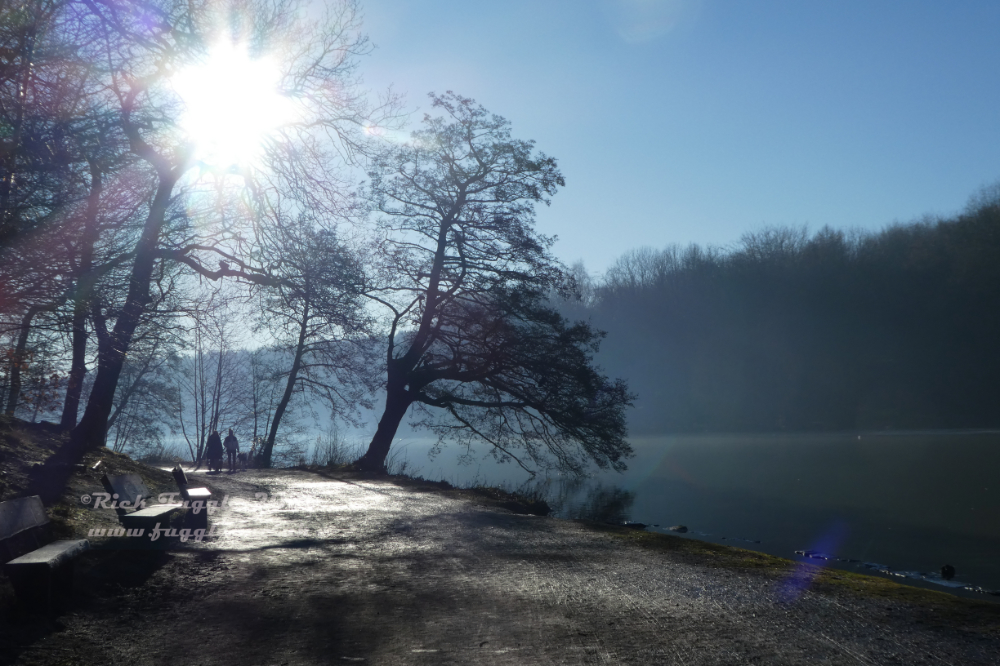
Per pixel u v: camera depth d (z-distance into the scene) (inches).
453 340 1222.9
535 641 250.1
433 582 343.9
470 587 334.3
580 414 1147.3
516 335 1154.7
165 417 1566.2
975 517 821.9
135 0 475.2
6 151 312.8
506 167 1166.3
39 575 243.0
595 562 401.4
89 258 356.5
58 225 330.6
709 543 474.3
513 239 1146.0
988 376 2640.3
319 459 1370.6
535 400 1176.8
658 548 450.9
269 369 1584.6
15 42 332.8
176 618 270.2
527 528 531.8
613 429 1168.2
